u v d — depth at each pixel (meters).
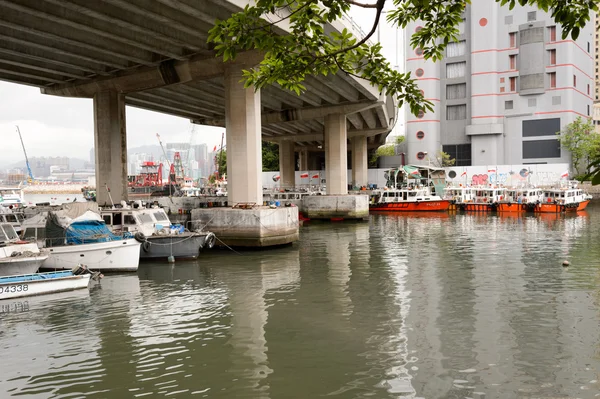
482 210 64.50
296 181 92.94
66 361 12.95
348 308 17.73
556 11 6.98
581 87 80.81
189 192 88.81
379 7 6.23
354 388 11.07
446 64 84.06
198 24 27.42
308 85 44.19
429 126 83.75
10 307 18.23
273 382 11.45
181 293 20.30
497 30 79.81
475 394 10.73
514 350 13.33
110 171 39.00
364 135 78.56
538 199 61.66
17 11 25.16
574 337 14.30
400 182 75.94
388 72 8.83
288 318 16.56
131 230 28.44
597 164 4.78
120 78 36.94
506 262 26.70
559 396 10.59
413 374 11.80
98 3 24.17
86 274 21.30
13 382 11.73
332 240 37.84
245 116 31.92
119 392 11.09
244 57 31.19
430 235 40.03
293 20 8.18
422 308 17.61
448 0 7.80
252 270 25.34
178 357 13.12
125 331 15.34
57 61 33.25
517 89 79.12
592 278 22.14
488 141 80.38
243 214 31.80
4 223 23.22
